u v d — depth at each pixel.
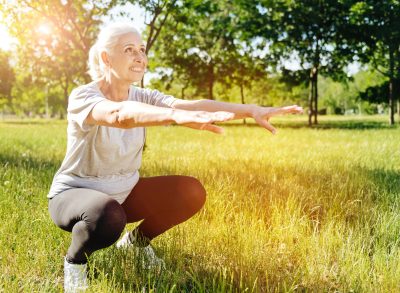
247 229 3.74
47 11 10.82
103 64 2.75
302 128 28.36
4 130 23.22
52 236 3.54
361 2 31.12
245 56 41.19
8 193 4.88
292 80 36.19
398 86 37.44
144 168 7.09
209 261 3.26
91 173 2.77
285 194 5.04
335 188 5.41
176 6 11.52
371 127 29.48
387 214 4.29
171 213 3.12
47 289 2.65
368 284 2.84
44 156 8.80
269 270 3.05
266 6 33.81
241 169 6.97
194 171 6.56
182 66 43.41
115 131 2.67
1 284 2.62
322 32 33.31
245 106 2.64
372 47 33.03
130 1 11.02
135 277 2.84
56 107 86.31
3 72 63.88
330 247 3.45
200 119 1.76
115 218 2.51
